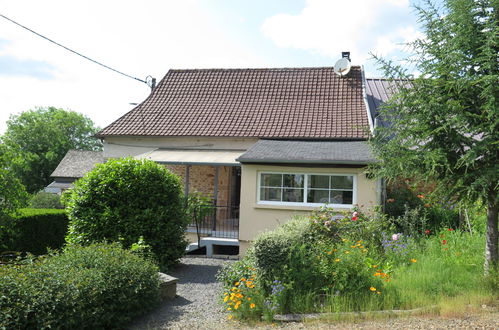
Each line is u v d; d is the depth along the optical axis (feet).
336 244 33.40
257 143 59.26
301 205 48.03
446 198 30.09
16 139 209.87
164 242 40.45
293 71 79.66
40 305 21.06
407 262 32.78
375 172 31.96
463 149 27.84
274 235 29.45
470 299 25.35
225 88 78.43
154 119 72.79
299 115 68.80
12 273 22.15
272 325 24.11
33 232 47.34
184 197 48.01
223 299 29.35
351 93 72.28
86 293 23.39
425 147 28.53
